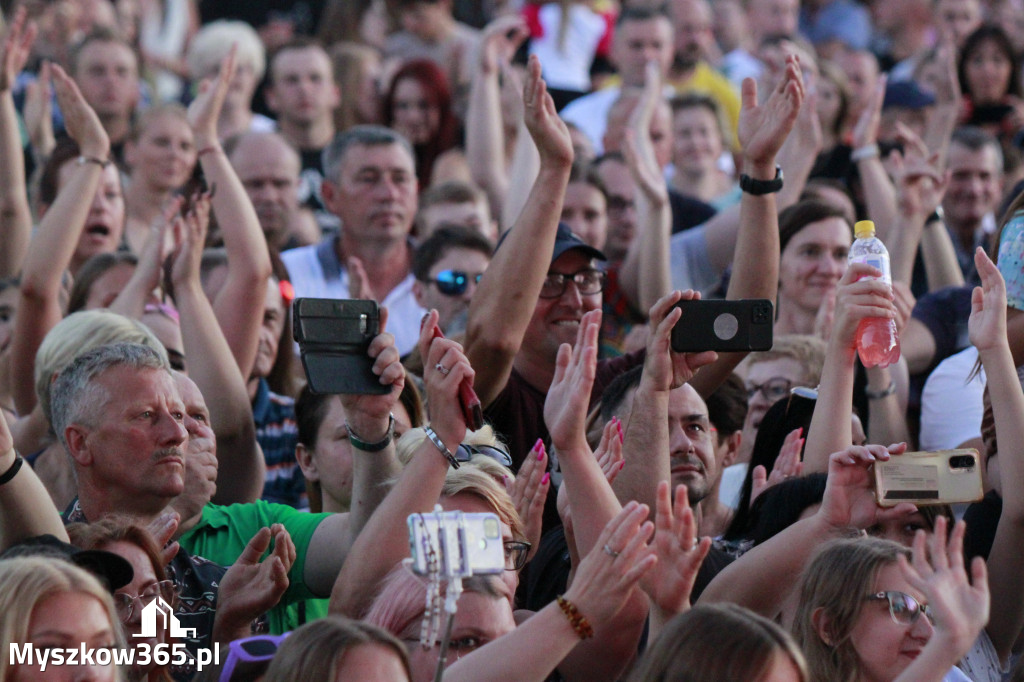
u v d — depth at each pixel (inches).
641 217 1113.4
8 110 967.6
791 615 573.0
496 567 479.2
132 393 601.9
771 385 842.2
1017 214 724.0
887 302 642.2
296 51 1418.6
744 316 611.2
